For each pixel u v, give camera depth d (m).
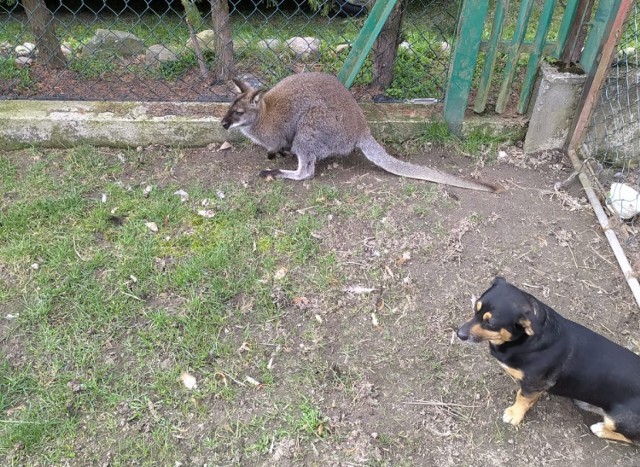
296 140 4.23
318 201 4.05
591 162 4.43
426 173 4.23
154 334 3.09
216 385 2.89
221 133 4.53
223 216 3.89
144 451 2.61
